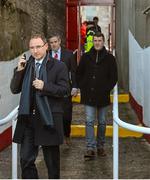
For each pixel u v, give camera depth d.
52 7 16.36
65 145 9.86
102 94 8.73
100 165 8.47
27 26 11.87
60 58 9.12
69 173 7.98
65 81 6.29
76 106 13.40
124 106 13.40
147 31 10.46
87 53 8.84
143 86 10.85
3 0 9.45
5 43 9.73
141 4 11.49
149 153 9.26
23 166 6.32
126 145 9.88
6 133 9.71
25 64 6.40
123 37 14.88
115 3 16.97
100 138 9.02
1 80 9.49
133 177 7.65
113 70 8.72
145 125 10.45
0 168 8.26
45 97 6.14
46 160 6.34
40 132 6.17
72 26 19.19
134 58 12.71
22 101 6.23
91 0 17.80
